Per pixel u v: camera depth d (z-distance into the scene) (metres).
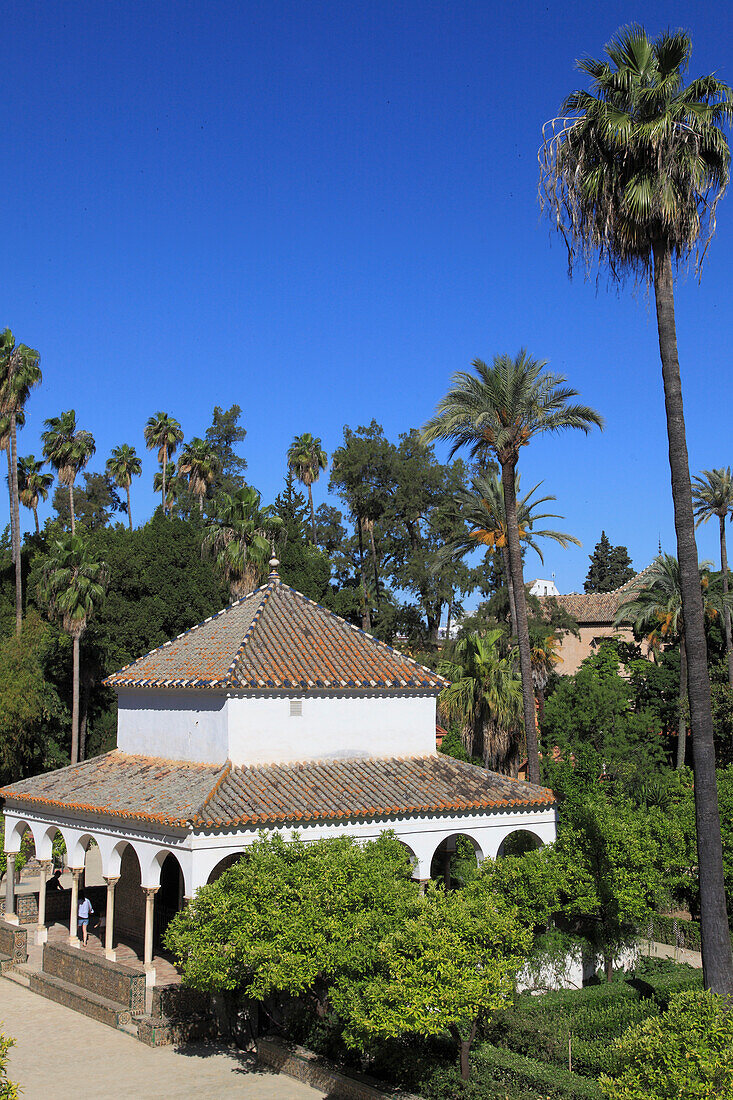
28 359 52.62
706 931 17.38
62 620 46.81
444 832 23.17
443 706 33.56
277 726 23.38
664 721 46.69
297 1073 17.66
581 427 29.30
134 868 27.05
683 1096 10.24
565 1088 14.72
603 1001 20.67
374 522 62.88
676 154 17.59
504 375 28.47
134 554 51.25
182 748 24.55
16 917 27.83
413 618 61.00
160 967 22.94
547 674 45.41
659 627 50.25
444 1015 13.77
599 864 22.00
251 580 42.66
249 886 16.89
